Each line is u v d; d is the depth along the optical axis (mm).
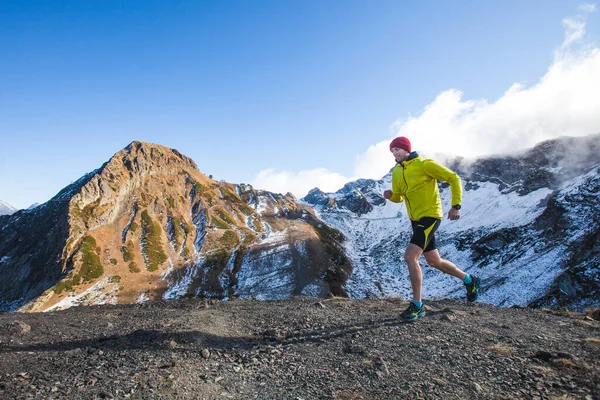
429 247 5797
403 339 4719
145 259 125250
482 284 86562
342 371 3797
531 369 3516
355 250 172875
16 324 5988
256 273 123750
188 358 4285
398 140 5594
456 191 5195
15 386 3432
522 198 165250
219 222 169000
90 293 99250
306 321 6148
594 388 3021
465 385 3285
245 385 3570
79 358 4309
